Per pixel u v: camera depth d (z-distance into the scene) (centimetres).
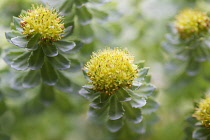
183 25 41
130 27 47
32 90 43
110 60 35
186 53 41
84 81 41
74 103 43
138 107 36
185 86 44
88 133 48
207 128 37
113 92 35
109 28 44
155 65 48
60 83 38
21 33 36
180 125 45
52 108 44
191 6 46
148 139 45
